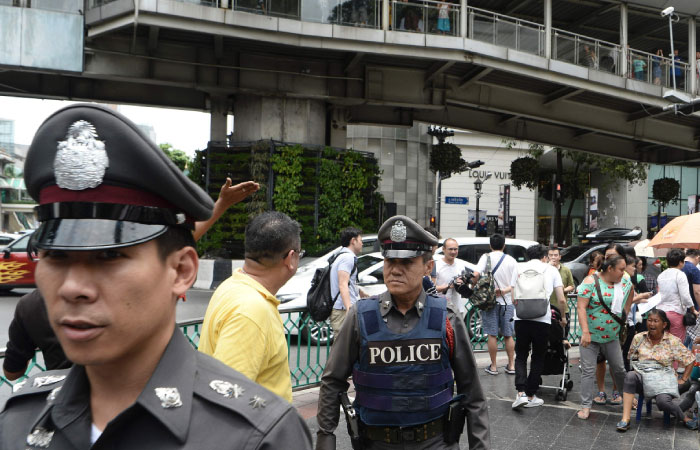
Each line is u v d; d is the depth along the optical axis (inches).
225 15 545.0
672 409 207.0
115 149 36.9
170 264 39.4
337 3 583.5
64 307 35.3
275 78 652.1
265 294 96.8
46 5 562.9
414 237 104.9
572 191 1258.6
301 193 654.5
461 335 104.5
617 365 225.0
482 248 431.5
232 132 687.1
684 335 271.9
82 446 37.5
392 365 102.5
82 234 35.2
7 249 501.7
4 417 42.0
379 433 102.6
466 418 105.0
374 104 703.7
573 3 814.5
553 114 793.6
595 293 221.9
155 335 38.5
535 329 229.5
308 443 40.8
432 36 606.9
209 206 42.6
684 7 774.5
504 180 1497.3
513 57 646.5
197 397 38.0
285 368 98.8
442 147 847.7
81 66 571.5
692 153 956.6
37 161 37.4
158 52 609.6
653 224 1448.1
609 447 188.4
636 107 813.9
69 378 39.8
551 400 246.5
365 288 345.7
